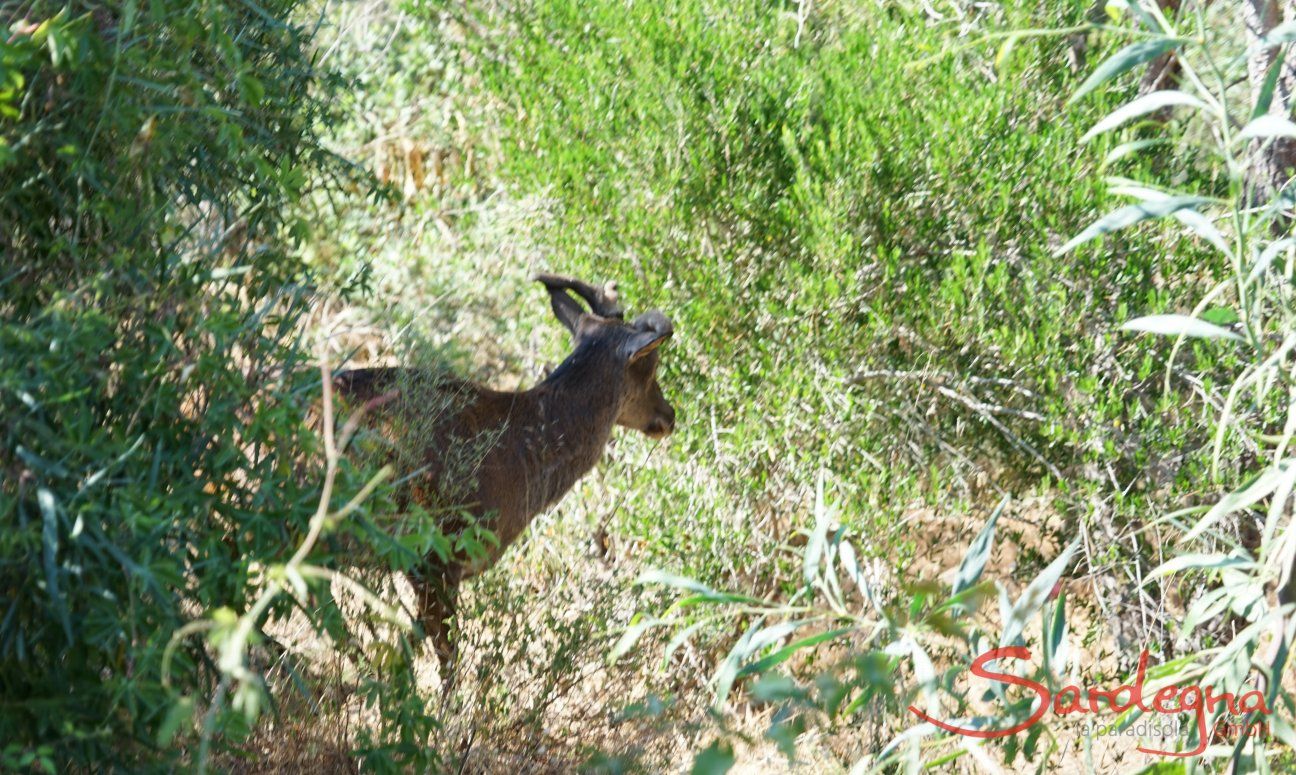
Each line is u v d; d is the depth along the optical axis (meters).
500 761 7.87
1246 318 5.56
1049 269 9.25
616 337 9.66
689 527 9.81
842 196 9.98
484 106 12.53
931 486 9.60
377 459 7.54
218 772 5.80
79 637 5.20
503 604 8.52
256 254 6.60
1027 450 9.69
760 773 7.97
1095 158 9.76
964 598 5.20
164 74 5.85
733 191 10.66
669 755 7.95
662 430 10.20
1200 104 5.47
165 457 5.52
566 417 9.38
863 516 9.42
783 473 10.18
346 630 6.73
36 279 5.57
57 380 5.00
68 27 5.14
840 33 12.02
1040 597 5.33
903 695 5.66
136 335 5.68
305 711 7.26
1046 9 10.45
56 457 5.07
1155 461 9.09
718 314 10.36
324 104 7.64
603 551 10.91
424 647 8.41
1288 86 9.14
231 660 3.99
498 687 8.12
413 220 13.48
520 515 9.14
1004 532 9.97
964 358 9.84
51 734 5.22
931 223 10.09
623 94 11.13
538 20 11.92
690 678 9.23
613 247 10.91
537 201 11.12
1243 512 8.81
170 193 6.29
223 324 5.53
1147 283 9.49
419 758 6.39
